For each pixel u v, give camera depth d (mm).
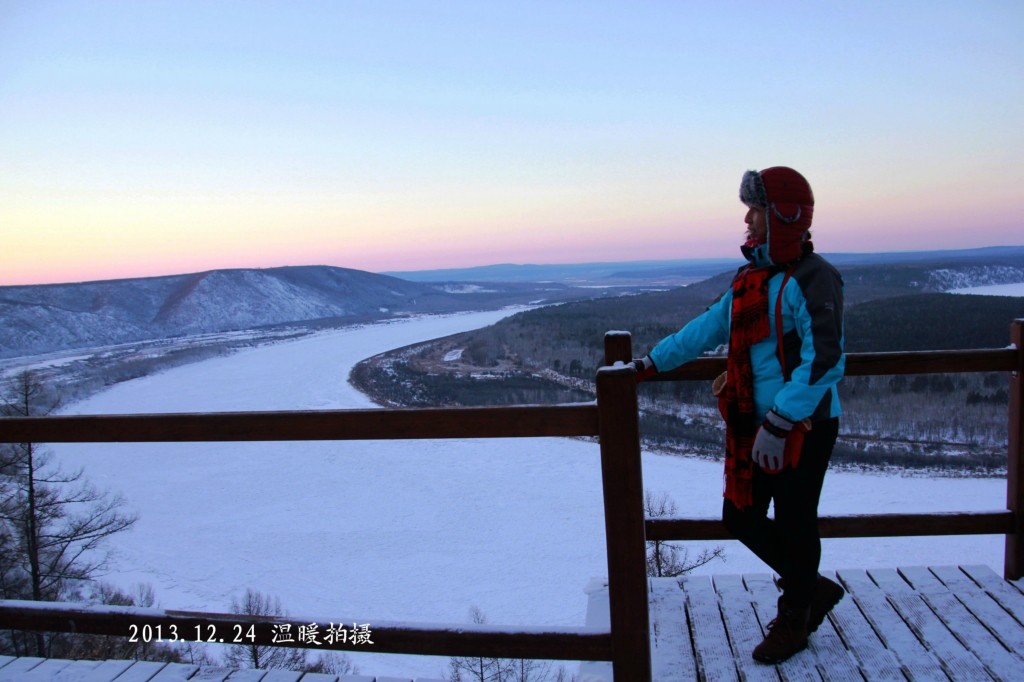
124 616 1857
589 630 1579
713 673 1714
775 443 1526
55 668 1940
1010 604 1963
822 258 1593
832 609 2000
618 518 1465
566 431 1516
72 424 1805
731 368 1713
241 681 1849
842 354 1532
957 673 1646
